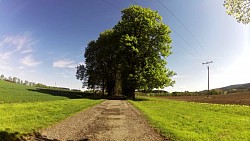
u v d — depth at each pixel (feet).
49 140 39.19
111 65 262.06
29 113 68.33
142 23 193.67
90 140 40.63
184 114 84.74
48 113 70.59
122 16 204.64
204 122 64.95
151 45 195.00
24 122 51.83
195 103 157.58
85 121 60.23
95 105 113.50
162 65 195.00
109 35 248.93
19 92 199.82
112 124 57.16
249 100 185.68
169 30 196.34
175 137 43.75
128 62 197.16
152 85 185.16
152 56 191.62
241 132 52.03
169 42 195.93
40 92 230.48
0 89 206.80
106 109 95.71
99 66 272.10
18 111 72.74
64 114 69.77
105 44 256.93
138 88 186.39
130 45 184.96
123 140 41.34
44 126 49.01
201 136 45.70
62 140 39.68
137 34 196.13
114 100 170.09
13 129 42.91
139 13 197.36
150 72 183.42
